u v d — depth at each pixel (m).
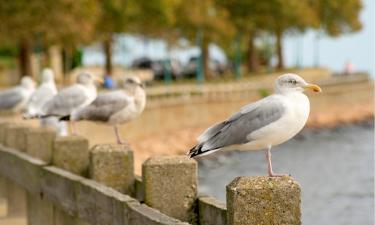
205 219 8.19
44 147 12.80
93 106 13.56
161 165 8.35
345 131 65.38
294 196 6.35
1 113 25.59
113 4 53.12
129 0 54.19
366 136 62.16
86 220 8.91
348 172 40.69
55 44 46.62
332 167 42.97
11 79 61.41
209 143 8.48
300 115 8.24
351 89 76.44
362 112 73.75
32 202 11.55
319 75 88.94
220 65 85.88
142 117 43.38
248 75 81.94
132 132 41.12
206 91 54.94
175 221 6.89
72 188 9.40
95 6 46.38
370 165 44.06
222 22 67.69
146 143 41.50
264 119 8.22
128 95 13.35
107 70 60.66
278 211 6.36
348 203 30.31
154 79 70.62
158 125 46.41
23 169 11.97
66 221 9.89
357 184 35.97
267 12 75.56
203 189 32.81
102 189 8.47
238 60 77.62
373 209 28.98
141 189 9.16
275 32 84.69
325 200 31.02
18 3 41.72
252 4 74.00
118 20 54.34
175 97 51.12
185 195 8.39
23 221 12.90
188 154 8.50
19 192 12.94
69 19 43.12
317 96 69.69
